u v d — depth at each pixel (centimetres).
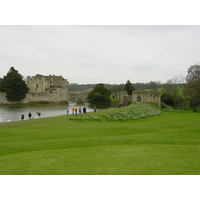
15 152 1625
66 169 1183
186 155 1486
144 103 8388
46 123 3431
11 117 6012
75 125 3266
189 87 8762
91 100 12850
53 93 13375
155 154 1512
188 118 4684
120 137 2197
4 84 12681
